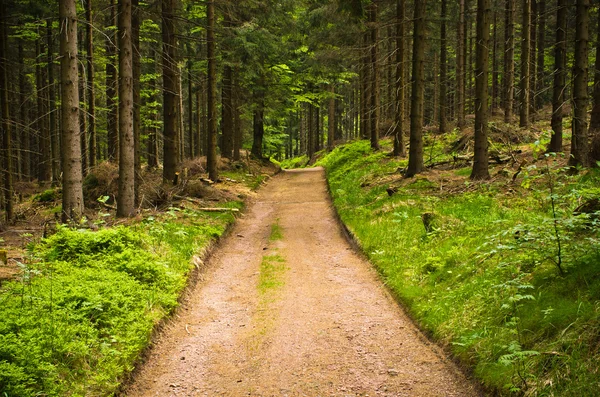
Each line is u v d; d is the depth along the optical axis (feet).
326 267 34.27
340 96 114.11
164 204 53.52
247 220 54.03
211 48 66.23
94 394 15.92
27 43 85.25
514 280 18.94
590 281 17.19
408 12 78.33
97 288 22.68
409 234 35.40
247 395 17.16
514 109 106.52
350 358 19.65
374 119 87.81
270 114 100.89
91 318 20.22
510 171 46.75
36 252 27.91
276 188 80.84
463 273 24.59
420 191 48.29
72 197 36.91
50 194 70.23
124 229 31.65
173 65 57.62
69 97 36.32
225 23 76.64
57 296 20.77
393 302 26.04
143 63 76.23
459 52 84.94
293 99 109.29
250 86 93.35
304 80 103.86
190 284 29.43
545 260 20.70
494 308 19.33
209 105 68.59
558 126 47.85
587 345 14.02
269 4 72.13
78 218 36.47
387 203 46.83
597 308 15.20
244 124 129.29
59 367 16.24
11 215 57.57
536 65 86.53
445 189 47.11
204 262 34.88
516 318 17.35
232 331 23.13
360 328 22.75
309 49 92.32
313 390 17.24
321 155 146.61
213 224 45.01
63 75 36.04
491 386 15.43
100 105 89.40
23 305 19.45
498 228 29.58
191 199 55.52
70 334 18.01
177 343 21.86
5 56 61.41
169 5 55.93
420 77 55.16
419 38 54.49
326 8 65.92
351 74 98.73
